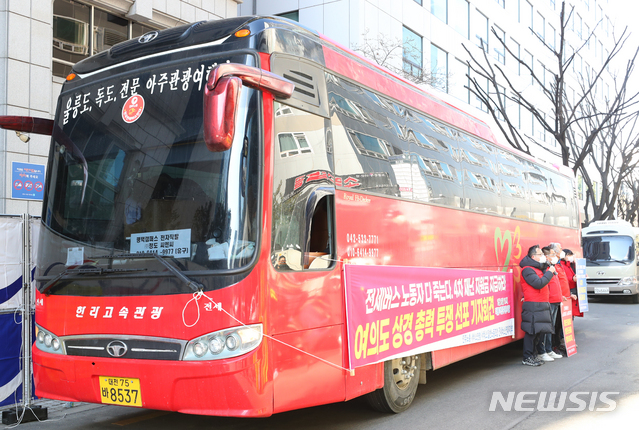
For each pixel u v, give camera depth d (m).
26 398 6.00
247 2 22.11
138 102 4.73
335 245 4.98
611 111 20.70
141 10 13.74
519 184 9.92
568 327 9.85
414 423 5.77
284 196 4.44
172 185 4.39
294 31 4.94
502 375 8.26
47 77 11.99
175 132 4.48
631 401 6.52
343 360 4.96
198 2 15.32
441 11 24.73
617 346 10.66
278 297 4.28
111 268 4.48
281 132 4.49
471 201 7.88
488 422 5.77
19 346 6.06
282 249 4.38
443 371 8.74
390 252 5.79
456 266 7.25
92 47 13.29
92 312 4.54
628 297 23.23
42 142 11.78
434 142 7.11
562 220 12.16
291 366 4.36
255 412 4.03
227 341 4.03
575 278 10.98
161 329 4.21
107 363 4.38
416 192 6.43
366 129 5.68
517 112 31.42
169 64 4.68
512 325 8.94
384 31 21.08
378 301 5.47
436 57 24.31
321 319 4.72
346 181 5.22
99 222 4.66
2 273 5.91
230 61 4.46
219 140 3.69
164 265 4.23
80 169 4.91
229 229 4.13
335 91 5.29
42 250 4.98
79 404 6.59
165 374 4.13
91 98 5.04
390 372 5.86
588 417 5.89
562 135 20.06
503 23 30.06
